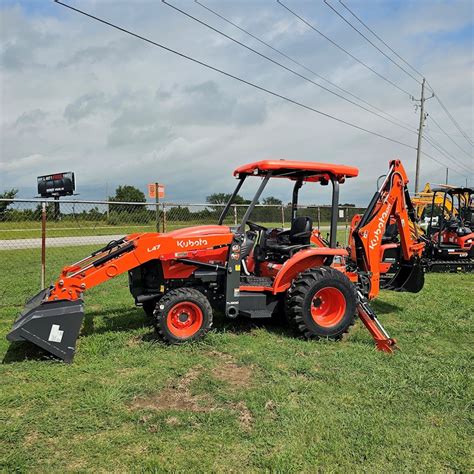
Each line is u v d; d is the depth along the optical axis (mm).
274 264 5492
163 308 4652
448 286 8906
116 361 4266
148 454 2744
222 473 2564
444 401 3482
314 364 4262
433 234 12125
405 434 3018
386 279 7574
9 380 3805
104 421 3135
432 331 5488
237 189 5914
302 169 5148
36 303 4648
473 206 12531
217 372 4059
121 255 4828
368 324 4910
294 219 5961
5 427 3031
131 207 11703
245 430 3039
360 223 6250
